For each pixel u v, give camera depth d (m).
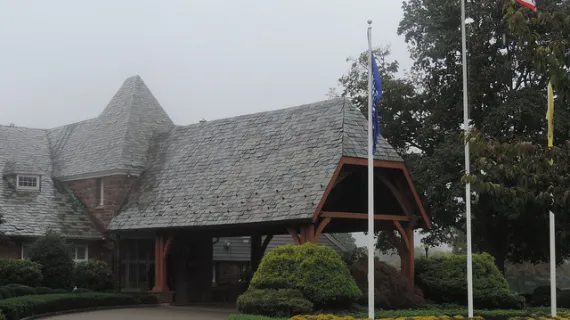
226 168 28.42
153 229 28.89
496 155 14.06
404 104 37.19
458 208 34.75
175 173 30.88
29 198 33.09
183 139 32.75
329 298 20.20
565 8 32.00
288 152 26.44
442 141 36.16
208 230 28.39
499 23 33.94
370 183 18.89
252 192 25.91
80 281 30.14
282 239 41.00
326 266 20.66
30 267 27.44
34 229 31.20
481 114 35.75
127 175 32.47
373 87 18.91
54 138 38.97
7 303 21.78
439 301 25.27
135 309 27.33
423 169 33.62
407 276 25.16
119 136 34.00
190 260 31.83
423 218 25.53
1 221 27.50
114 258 32.53
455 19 35.47
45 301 23.91
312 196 23.34
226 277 37.38
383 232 38.88
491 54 35.06
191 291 31.48
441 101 36.31
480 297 24.11
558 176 13.51
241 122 30.59
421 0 37.34
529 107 31.81
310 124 26.97
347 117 25.86
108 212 32.38
